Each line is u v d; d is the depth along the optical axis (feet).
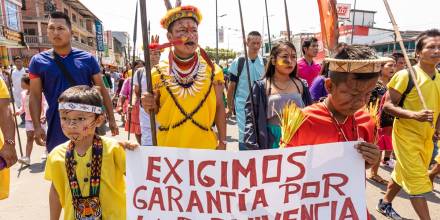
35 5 136.87
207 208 6.62
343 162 6.16
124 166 7.47
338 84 5.59
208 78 9.78
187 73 9.48
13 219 12.60
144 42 7.59
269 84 11.05
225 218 6.57
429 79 10.94
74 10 174.50
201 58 9.85
